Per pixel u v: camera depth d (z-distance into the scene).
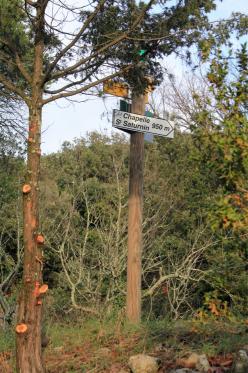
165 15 6.16
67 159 18.80
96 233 12.08
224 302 5.18
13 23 6.01
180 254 12.68
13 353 7.14
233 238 4.76
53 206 13.53
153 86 7.03
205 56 4.60
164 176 15.11
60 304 11.52
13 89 5.71
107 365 6.24
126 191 13.29
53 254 13.58
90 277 11.38
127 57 6.36
